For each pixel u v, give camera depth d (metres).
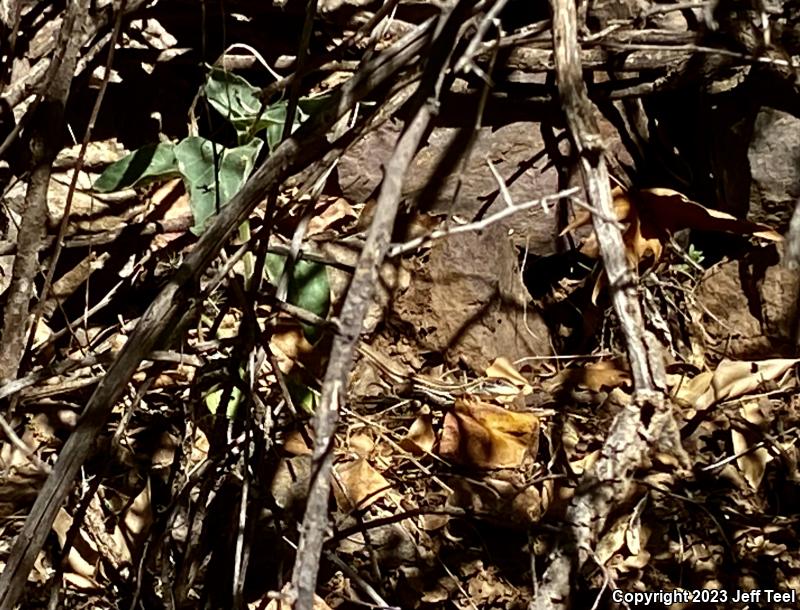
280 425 0.73
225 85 0.75
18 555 0.61
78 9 0.67
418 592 0.70
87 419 0.61
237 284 0.66
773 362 0.76
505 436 0.73
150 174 0.74
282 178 0.64
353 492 0.72
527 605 0.69
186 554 0.68
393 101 0.67
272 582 0.70
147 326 0.61
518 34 0.66
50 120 0.68
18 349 0.70
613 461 0.53
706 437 0.74
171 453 0.75
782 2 0.73
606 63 0.76
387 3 0.68
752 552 0.70
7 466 0.73
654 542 0.70
